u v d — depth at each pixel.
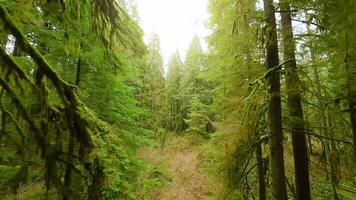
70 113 3.00
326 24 7.00
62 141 3.02
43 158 2.66
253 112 7.94
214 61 12.81
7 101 3.65
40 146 2.65
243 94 9.62
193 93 36.00
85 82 9.44
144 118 30.16
